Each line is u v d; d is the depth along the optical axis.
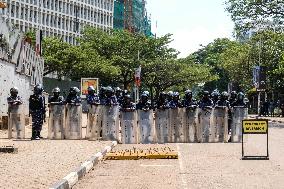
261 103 71.38
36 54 41.72
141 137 20.97
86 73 72.88
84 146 17.38
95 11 115.31
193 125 21.50
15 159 13.04
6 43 29.67
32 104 21.05
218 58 101.31
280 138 24.47
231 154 16.19
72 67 72.44
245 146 19.48
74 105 21.36
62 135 21.30
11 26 31.09
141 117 21.06
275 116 63.59
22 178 9.66
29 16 97.75
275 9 41.66
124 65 75.88
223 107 21.64
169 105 21.45
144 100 21.14
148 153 15.45
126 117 20.95
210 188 9.45
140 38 77.62
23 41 35.00
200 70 80.88
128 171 12.05
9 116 21.22
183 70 79.38
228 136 22.47
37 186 8.68
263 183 10.09
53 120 21.28
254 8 42.16
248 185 9.83
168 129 21.34
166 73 78.50
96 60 73.06
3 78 29.11
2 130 25.34
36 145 17.62
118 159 14.70
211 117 21.55
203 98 21.75
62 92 75.44
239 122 21.78
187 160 14.43
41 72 44.78
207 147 18.95
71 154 14.41
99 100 21.52
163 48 79.62
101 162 13.97
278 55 72.38
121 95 24.92
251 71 78.19
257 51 76.06
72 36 109.06
